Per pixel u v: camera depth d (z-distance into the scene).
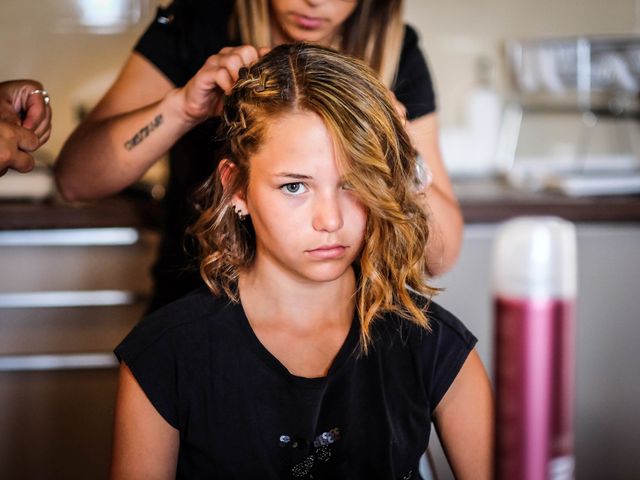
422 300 0.97
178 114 1.17
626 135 2.63
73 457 2.01
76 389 1.99
